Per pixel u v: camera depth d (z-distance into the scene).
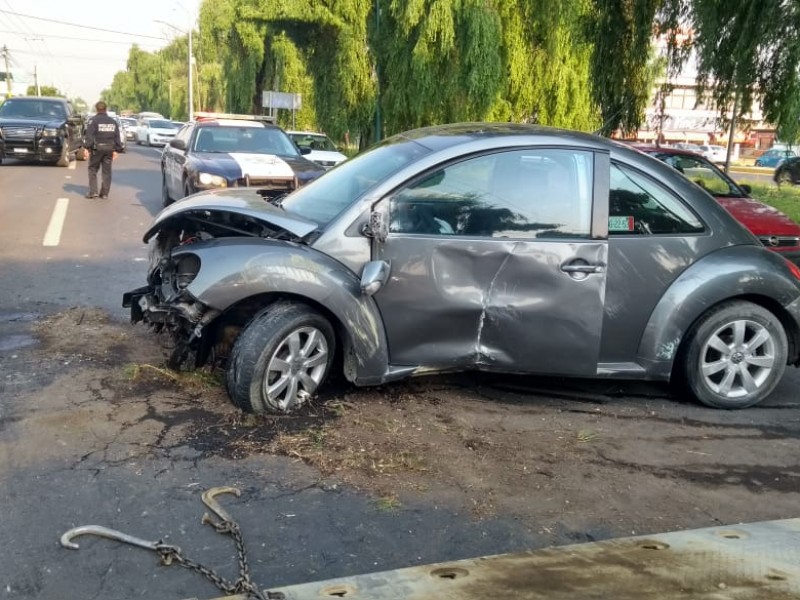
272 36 27.91
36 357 5.24
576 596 2.39
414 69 19.02
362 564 3.08
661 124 14.59
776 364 5.01
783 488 3.93
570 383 5.34
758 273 4.84
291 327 4.27
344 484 3.71
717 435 4.58
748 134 12.12
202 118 12.91
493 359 4.61
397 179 4.49
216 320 4.55
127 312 6.53
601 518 3.53
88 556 3.04
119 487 3.58
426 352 4.57
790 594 2.37
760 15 10.45
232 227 4.93
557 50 19.23
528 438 4.36
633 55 13.42
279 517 3.40
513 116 20.16
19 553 3.04
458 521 3.44
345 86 22.00
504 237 4.55
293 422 4.33
